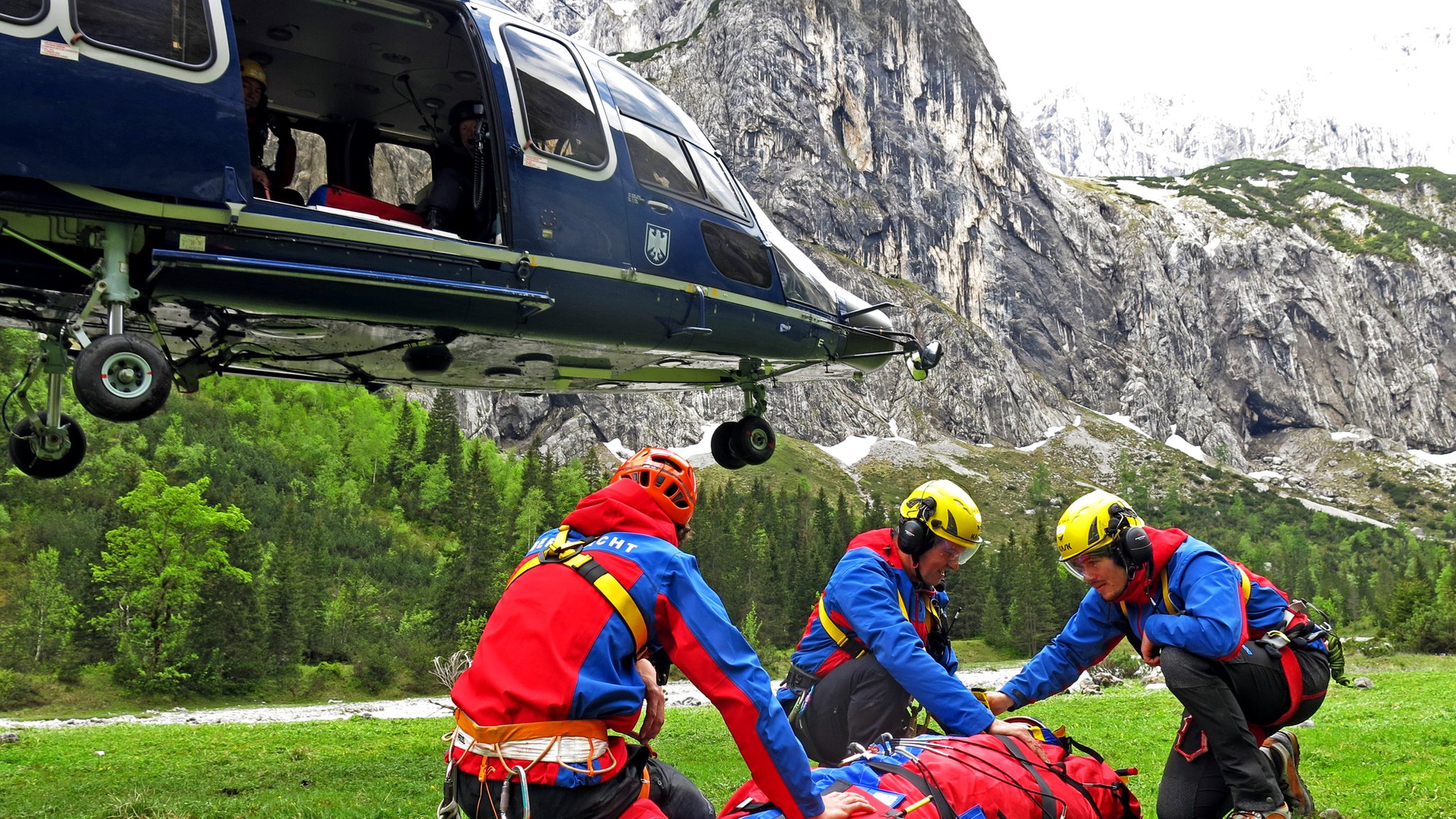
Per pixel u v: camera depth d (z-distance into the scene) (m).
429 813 11.24
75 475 102.56
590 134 11.15
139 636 64.44
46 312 9.99
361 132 13.19
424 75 12.29
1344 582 173.75
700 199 12.37
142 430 117.56
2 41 7.71
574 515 4.15
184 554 67.19
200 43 8.48
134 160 8.16
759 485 193.25
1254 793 5.70
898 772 4.68
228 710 60.34
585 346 11.63
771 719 3.99
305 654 76.69
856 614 6.09
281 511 109.00
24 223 8.37
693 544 117.00
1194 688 5.73
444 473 138.75
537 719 3.80
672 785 4.47
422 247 9.72
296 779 14.45
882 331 14.88
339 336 10.62
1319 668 6.06
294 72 12.19
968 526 6.11
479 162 10.96
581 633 3.86
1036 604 117.69
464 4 10.52
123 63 8.12
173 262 8.56
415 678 75.06
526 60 10.78
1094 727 17.72
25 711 56.72
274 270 8.97
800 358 13.92
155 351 8.61
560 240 10.67
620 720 3.96
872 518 156.75
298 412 147.75
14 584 79.75
